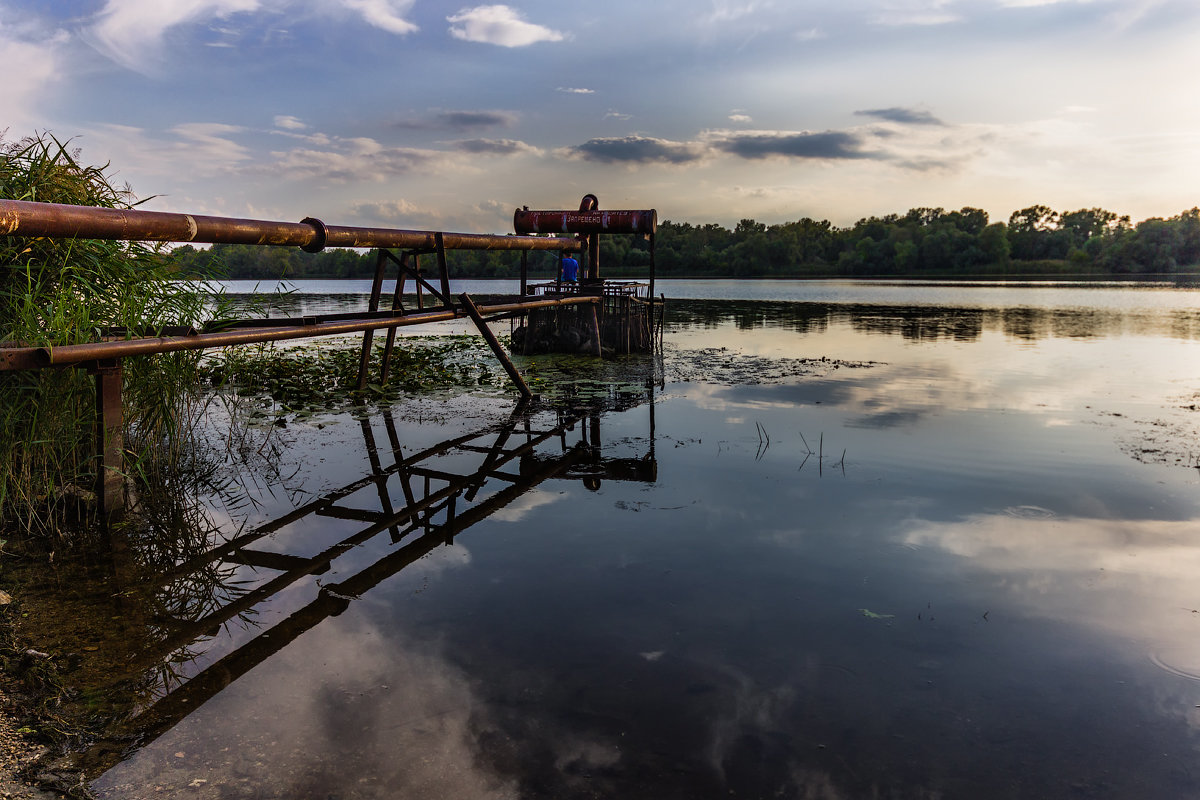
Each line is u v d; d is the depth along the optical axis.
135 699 3.00
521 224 15.25
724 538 4.87
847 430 8.09
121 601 3.95
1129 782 2.53
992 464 6.67
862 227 150.12
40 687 3.08
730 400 10.01
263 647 3.43
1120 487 5.96
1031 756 2.67
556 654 3.35
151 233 5.54
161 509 5.49
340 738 2.73
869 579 4.21
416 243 9.41
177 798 2.41
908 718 2.89
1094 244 122.94
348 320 8.47
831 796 2.43
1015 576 4.26
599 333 15.42
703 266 135.88
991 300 37.78
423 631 3.58
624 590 4.05
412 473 6.52
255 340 6.39
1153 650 3.44
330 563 4.48
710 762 2.60
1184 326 20.77
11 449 4.93
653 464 6.78
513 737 2.74
